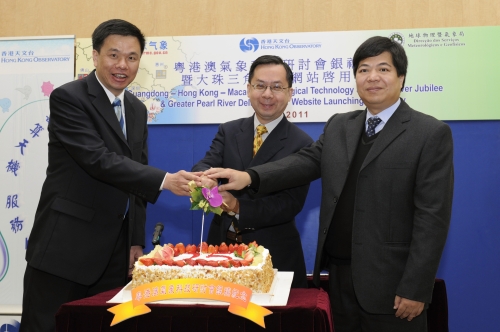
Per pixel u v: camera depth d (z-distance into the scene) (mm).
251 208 2525
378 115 2357
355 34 3664
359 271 2180
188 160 3846
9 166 3785
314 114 3699
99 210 2438
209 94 3773
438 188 2127
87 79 2553
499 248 3621
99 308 1817
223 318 1761
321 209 2422
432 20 3762
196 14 3943
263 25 3893
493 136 3625
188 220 3857
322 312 1747
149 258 1993
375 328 2188
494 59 3562
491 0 3727
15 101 3803
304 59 3703
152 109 3809
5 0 4062
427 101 3609
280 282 2129
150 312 1770
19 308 3703
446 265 3660
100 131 2477
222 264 1932
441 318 2510
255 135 2797
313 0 3859
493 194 3629
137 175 2336
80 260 2346
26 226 3752
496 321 3611
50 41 3807
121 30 2494
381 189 2199
